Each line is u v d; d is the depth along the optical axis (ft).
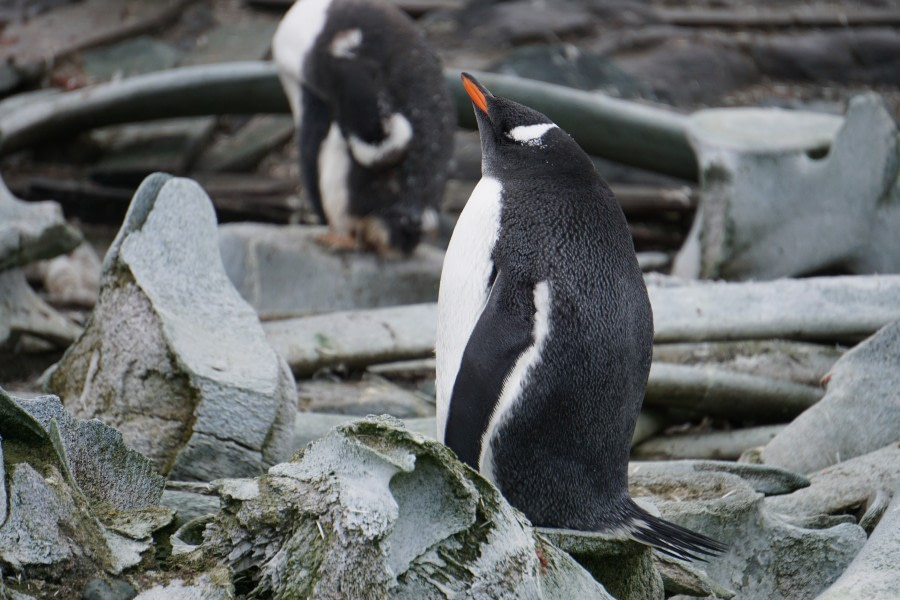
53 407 20.47
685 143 57.67
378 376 38.29
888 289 38.55
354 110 47.65
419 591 17.66
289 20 50.52
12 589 16.63
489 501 18.51
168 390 26.50
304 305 48.44
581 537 21.15
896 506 23.70
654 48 80.69
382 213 48.75
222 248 49.55
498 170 24.52
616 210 23.84
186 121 69.56
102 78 73.41
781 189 48.19
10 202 39.78
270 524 18.06
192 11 82.64
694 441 35.45
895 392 31.01
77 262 50.34
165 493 23.38
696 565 24.25
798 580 24.31
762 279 48.88
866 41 83.82
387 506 17.43
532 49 75.56
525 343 22.38
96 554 17.79
